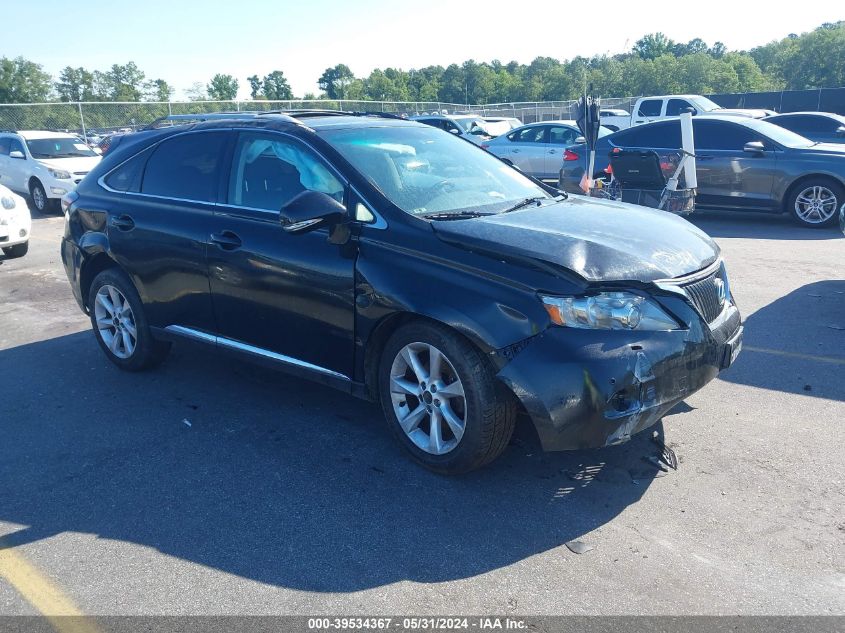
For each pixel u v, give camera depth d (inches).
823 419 175.6
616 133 503.5
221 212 183.8
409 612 113.0
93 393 206.8
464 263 143.0
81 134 997.2
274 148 179.3
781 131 467.5
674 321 140.1
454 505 143.4
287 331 173.2
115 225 208.4
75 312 298.4
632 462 158.2
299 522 138.8
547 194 194.2
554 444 135.6
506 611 112.7
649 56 4087.1
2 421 189.5
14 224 407.2
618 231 155.5
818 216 439.2
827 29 3095.5
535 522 136.8
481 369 140.9
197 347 197.5
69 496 150.9
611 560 124.8
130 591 120.1
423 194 167.3
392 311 150.1
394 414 158.7
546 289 134.7
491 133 1021.2
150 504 146.9
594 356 131.9
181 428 181.8
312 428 179.9
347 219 159.3
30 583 123.0
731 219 491.8
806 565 122.1
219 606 115.7
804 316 257.3
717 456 159.5
